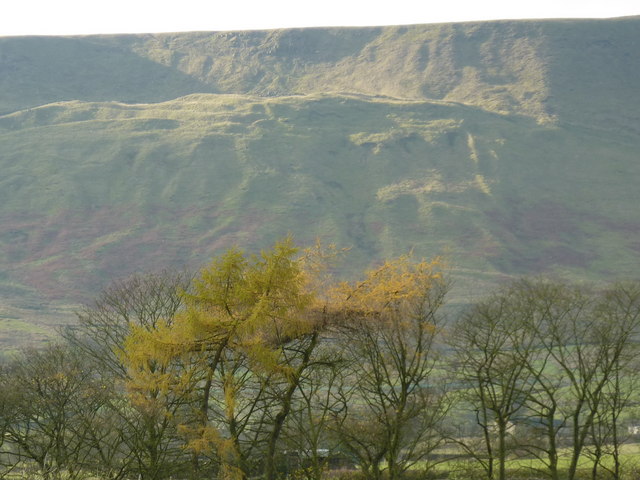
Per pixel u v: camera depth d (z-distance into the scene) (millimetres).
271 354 67375
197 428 67438
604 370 89688
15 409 76625
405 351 76312
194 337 67188
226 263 67875
